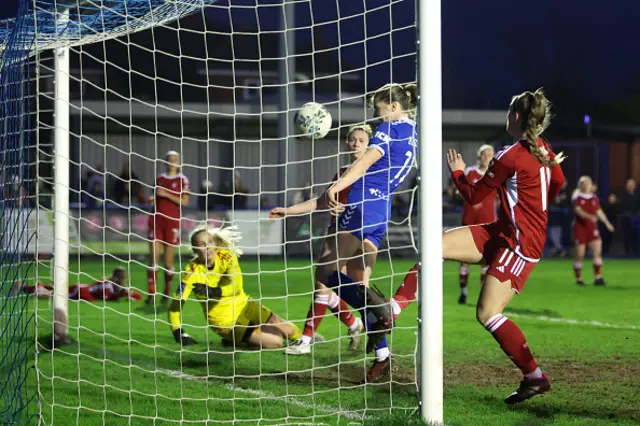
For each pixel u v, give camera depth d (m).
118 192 28.28
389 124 7.62
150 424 5.72
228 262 8.80
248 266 22.30
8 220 6.34
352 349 8.72
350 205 7.63
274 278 19.52
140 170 30.48
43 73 11.73
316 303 8.47
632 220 29.31
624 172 37.59
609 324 11.18
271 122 31.33
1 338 6.32
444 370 7.66
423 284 5.39
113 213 23.75
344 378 7.32
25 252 6.15
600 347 9.01
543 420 5.76
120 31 8.24
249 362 8.21
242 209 25.59
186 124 31.00
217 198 29.00
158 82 30.84
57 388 6.93
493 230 6.44
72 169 29.03
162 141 30.77
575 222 18.02
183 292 8.73
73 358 8.46
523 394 6.16
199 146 31.06
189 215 24.16
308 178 30.38
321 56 29.48
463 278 13.98
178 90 31.12
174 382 7.27
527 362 6.13
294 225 25.14
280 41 26.42
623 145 37.50
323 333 10.30
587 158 35.50
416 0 5.45
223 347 9.16
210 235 8.62
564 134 35.62
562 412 6.00
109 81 30.33
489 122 34.12
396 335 9.79
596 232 17.92
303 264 22.73
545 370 7.66
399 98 7.68
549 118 6.32
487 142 34.88
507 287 6.20
